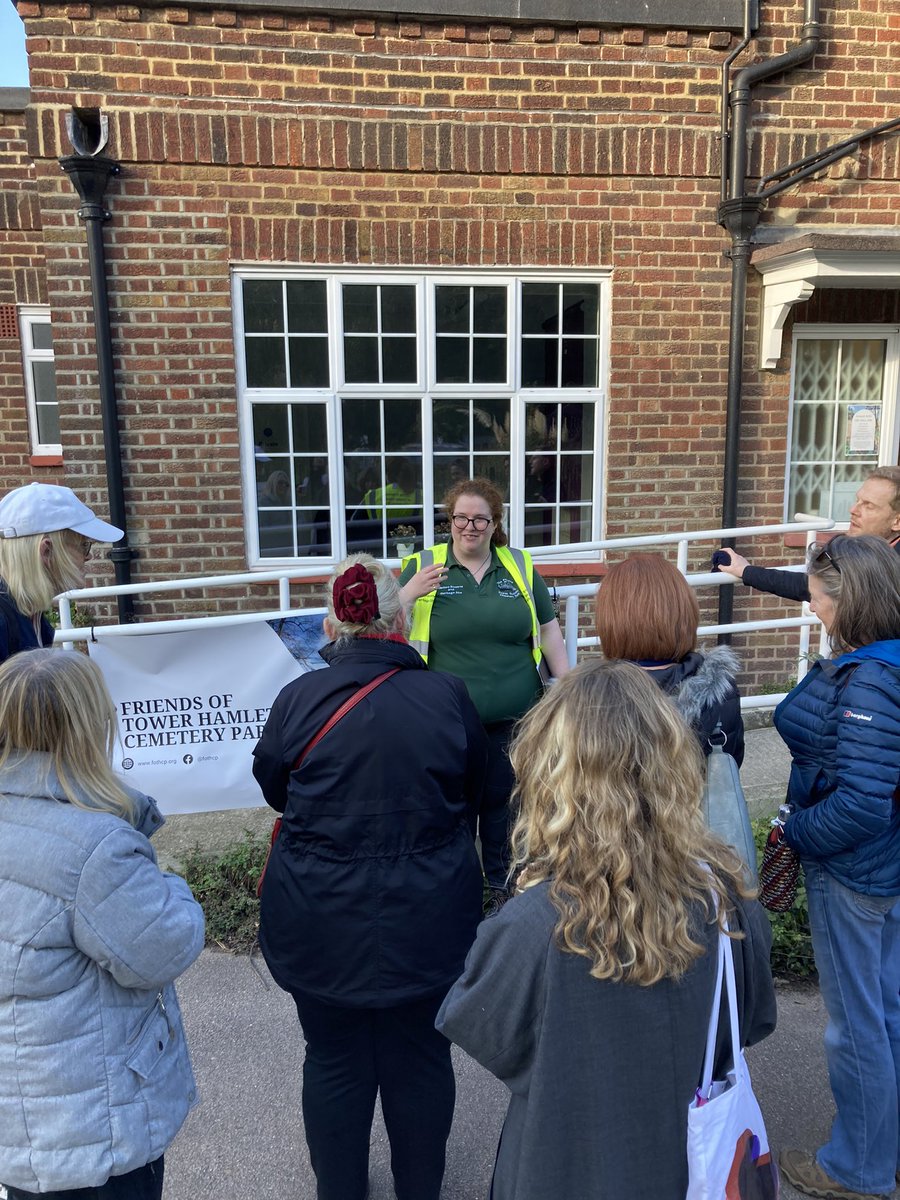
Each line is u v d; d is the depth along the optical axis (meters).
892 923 2.27
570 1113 1.32
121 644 3.55
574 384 5.66
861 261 5.11
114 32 4.87
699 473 5.72
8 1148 1.55
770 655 5.92
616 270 5.48
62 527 2.42
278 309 5.31
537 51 5.23
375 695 1.98
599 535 5.77
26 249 6.53
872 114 5.59
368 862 1.92
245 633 3.63
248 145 5.05
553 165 5.33
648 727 1.37
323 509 5.55
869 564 2.11
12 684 1.60
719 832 1.93
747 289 5.59
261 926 2.08
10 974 1.53
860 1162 2.26
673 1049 1.32
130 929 1.56
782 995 3.26
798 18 5.45
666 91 5.38
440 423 5.59
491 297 5.50
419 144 5.20
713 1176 1.29
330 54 5.06
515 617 3.32
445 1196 2.38
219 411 5.25
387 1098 2.10
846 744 2.04
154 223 5.06
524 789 1.48
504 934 1.37
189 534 5.32
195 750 3.67
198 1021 3.09
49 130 4.90
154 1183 1.74
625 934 1.29
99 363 5.05
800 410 6.03
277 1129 2.61
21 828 1.57
